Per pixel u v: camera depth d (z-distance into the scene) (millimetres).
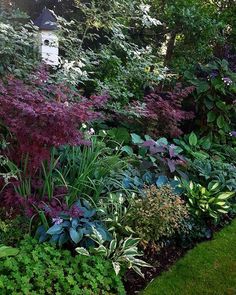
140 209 2160
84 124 2584
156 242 2342
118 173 2588
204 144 3623
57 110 2016
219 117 3932
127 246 2070
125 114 3270
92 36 3777
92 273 1876
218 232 2674
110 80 3590
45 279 1767
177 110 3551
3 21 3109
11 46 2898
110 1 3441
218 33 4902
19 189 2199
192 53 4660
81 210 2174
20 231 2047
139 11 3686
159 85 4230
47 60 2990
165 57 4883
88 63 3244
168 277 2152
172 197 2291
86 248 2072
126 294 1973
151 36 4812
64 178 2402
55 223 2039
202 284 2115
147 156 2947
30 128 2061
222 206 2635
